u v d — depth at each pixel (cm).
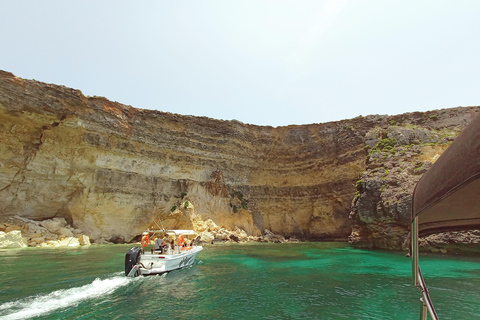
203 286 1164
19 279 1211
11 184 2797
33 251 2195
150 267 1396
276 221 4634
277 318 796
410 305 923
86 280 1203
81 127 3097
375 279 1328
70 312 805
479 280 1295
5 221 2659
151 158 3769
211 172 4359
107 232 3198
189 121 4278
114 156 3394
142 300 948
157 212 3619
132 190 3450
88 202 3102
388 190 2634
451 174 258
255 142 4950
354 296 1030
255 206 4628
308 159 4847
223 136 4591
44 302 894
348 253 2403
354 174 4256
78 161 3130
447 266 1666
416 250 356
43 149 2962
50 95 2922
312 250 2680
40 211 2961
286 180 4859
